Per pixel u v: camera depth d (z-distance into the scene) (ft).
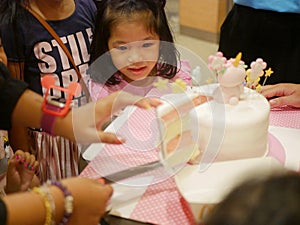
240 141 2.82
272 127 3.42
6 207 2.04
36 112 2.55
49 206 2.13
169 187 2.84
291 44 4.89
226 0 10.25
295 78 4.98
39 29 4.00
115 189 2.83
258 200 1.49
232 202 1.52
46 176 4.00
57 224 2.19
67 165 3.96
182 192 2.57
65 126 2.54
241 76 2.95
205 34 10.80
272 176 1.57
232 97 2.99
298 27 4.81
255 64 3.23
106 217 2.67
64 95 3.18
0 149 3.85
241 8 5.08
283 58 4.96
